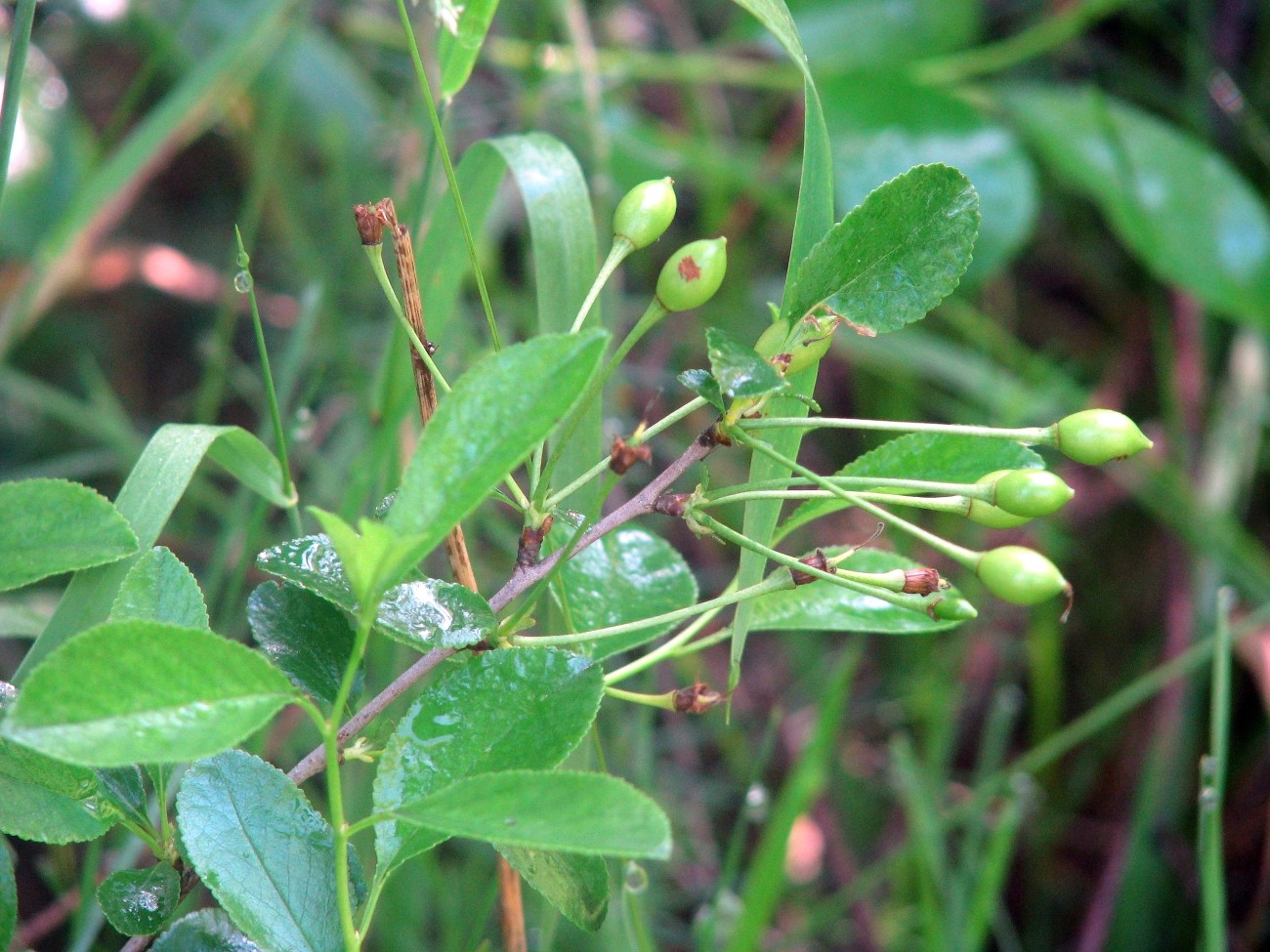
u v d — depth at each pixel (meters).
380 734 0.20
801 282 0.19
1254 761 0.43
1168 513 0.45
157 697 0.16
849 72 0.43
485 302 0.21
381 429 0.27
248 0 0.46
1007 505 0.18
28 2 0.21
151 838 0.19
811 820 0.45
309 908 0.18
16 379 0.40
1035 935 0.44
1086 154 0.43
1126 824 0.43
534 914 0.29
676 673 0.46
